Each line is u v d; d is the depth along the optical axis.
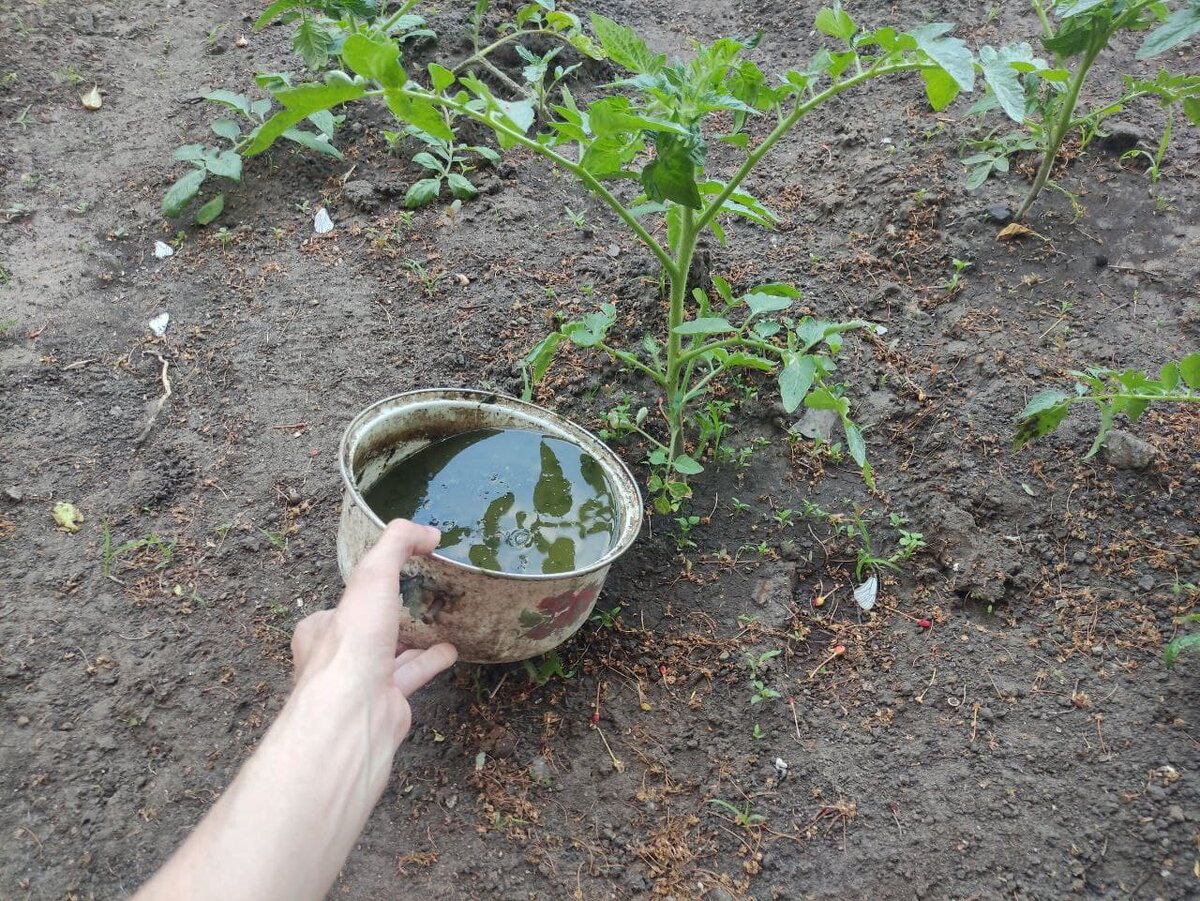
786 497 0.97
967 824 0.79
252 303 1.11
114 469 0.97
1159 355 1.02
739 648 0.87
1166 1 1.36
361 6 1.02
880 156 1.22
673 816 0.79
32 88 1.29
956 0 1.40
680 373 1.03
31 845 0.76
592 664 0.86
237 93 1.30
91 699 0.83
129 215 1.19
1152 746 0.81
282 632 0.87
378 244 1.15
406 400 0.84
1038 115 1.21
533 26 1.38
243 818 0.55
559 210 1.20
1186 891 0.75
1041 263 1.10
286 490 0.96
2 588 0.88
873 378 1.03
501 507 0.84
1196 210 1.13
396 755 0.81
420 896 0.75
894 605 0.90
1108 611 0.88
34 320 1.08
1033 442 0.97
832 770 0.82
